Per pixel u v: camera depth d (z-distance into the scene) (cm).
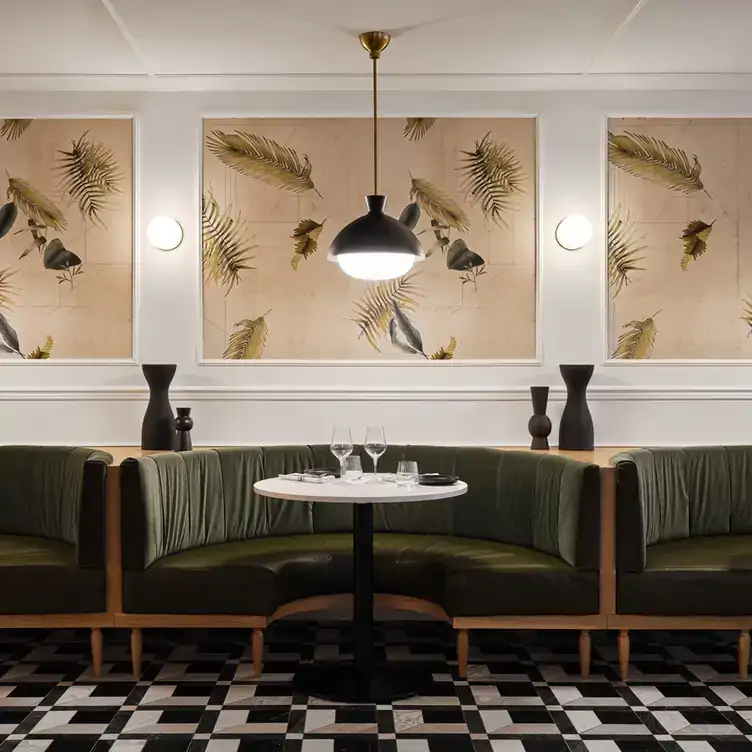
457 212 449
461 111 450
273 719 311
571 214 451
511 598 347
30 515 400
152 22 377
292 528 418
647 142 450
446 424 448
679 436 447
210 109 449
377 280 428
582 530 348
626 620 350
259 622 351
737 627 350
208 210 449
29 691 336
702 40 401
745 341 450
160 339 447
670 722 309
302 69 436
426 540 407
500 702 327
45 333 448
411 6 361
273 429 447
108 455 373
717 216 449
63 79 444
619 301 450
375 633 414
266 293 450
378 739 295
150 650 385
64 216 448
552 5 362
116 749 286
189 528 383
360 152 449
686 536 404
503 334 450
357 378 449
